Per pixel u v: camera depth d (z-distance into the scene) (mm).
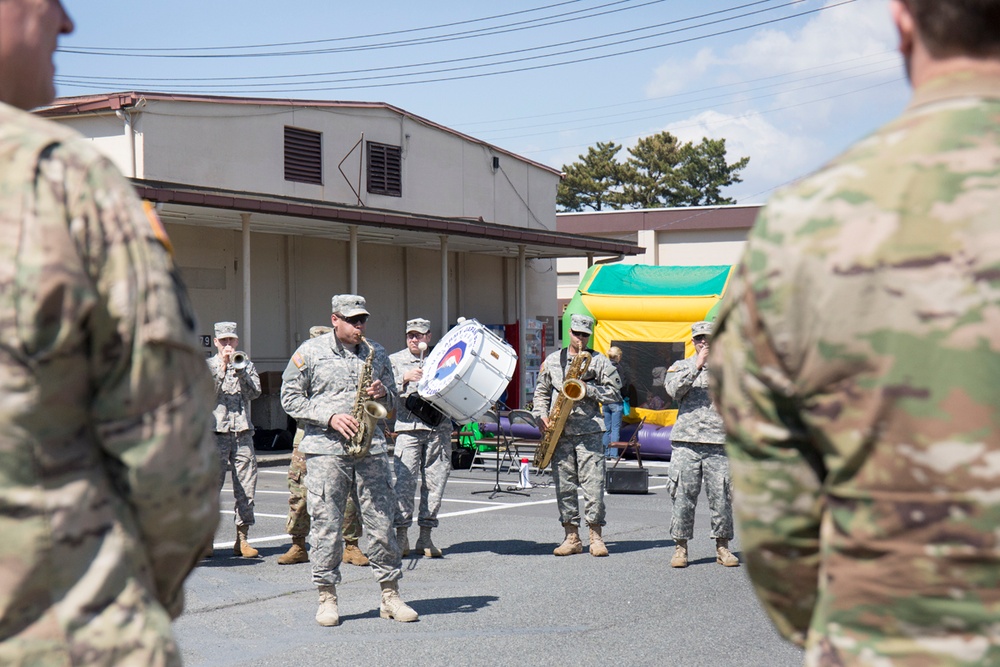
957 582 1399
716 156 72250
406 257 25031
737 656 6172
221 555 9656
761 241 1562
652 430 19438
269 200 18016
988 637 1391
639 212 38812
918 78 1624
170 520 1712
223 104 20250
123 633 1639
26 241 1621
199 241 19938
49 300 1612
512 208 28234
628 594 7898
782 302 1519
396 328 24766
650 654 6215
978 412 1395
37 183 1646
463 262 26703
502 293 27859
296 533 9195
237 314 20578
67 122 19344
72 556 1619
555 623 6980
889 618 1445
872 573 1454
